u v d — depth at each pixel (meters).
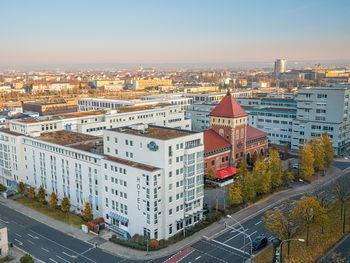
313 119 185.00
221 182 134.75
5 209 117.38
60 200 120.81
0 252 87.25
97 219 103.56
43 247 92.00
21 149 133.25
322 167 144.50
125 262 84.00
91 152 107.75
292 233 88.81
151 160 93.56
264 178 117.31
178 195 96.12
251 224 101.88
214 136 149.12
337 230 97.25
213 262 83.06
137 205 93.88
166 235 93.81
